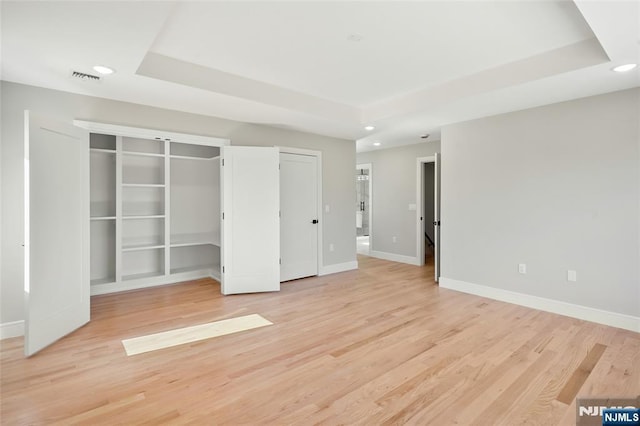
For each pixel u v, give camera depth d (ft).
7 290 9.92
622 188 10.50
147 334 9.93
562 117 11.74
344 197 19.36
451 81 11.80
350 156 19.61
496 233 13.67
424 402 6.59
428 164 25.12
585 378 7.45
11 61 8.59
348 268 19.53
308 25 8.07
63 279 9.70
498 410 6.33
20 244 10.11
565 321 11.09
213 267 17.15
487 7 7.23
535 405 6.47
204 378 7.49
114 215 14.76
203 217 17.53
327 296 14.03
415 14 7.53
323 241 18.38
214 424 5.95
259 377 7.54
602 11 6.14
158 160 16.24
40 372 7.72
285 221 16.69
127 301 13.03
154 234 16.28
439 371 7.79
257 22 7.91
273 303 13.01
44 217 9.01
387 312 12.00
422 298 13.79
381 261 22.54
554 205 11.99
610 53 7.92
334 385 7.21
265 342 9.42
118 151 13.97
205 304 12.82
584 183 11.27
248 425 5.92
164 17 6.57
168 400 6.65
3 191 9.90
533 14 7.51
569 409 6.35
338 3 7.09
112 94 11.25
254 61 10.25
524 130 12.74
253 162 14.53
